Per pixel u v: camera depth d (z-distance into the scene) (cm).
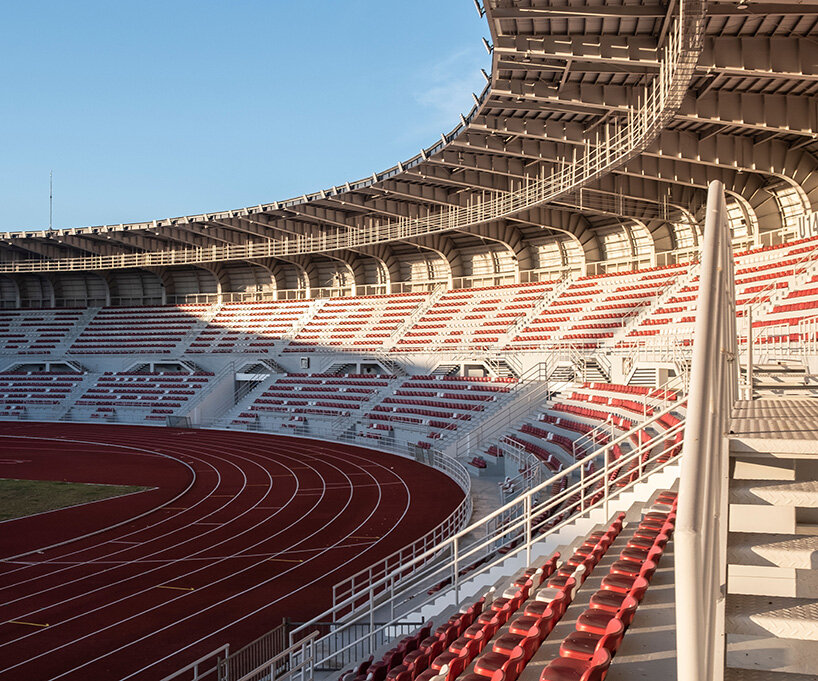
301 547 2250
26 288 8138
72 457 4244
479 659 675
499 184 4394
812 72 2230
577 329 4706
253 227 6203
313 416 5338
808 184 3431
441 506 2805
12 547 2259
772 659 382
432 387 5044
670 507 959
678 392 2517
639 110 2850
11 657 1427
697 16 1856
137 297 7938
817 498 388
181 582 1905
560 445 3048
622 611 573
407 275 6612
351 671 1122
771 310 2834
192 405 6072
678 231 4841
